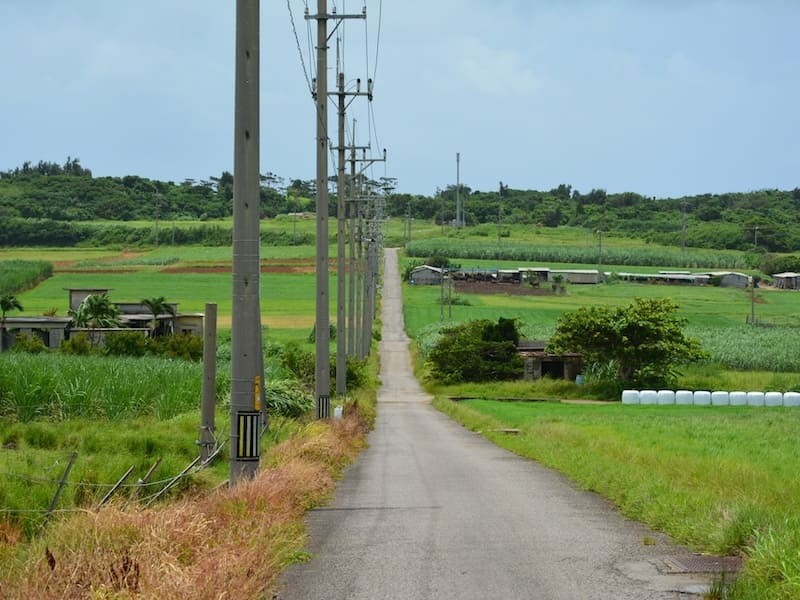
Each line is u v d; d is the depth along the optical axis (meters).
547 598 15.67
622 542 20.89
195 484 30.03
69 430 42.97
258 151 24.45
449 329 138.25
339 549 20.17
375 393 116.75
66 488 26.70
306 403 61.00
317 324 55.44
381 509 26.41
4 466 29.72
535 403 106.50
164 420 49.28
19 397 48.59
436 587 16.56
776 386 117.62
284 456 33.53
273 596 15.83
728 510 20.91
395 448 50.88
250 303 24.58
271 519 20.27
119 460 33.06
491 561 18.80
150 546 15.72
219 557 15.39
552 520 24.28
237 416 24.66
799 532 17.61
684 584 16.55
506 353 132.00
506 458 44.31
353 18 53.12
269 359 102.69
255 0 24.17
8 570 16.69
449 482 33.56
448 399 105.88
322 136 54.62
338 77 71.62
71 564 14.95
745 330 165.38
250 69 24.22
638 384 118.75
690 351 118.88
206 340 36.97
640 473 30.56
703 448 46.44
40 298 190.25
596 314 122.12
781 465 38.94
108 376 54.06
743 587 15.17
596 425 64.44
